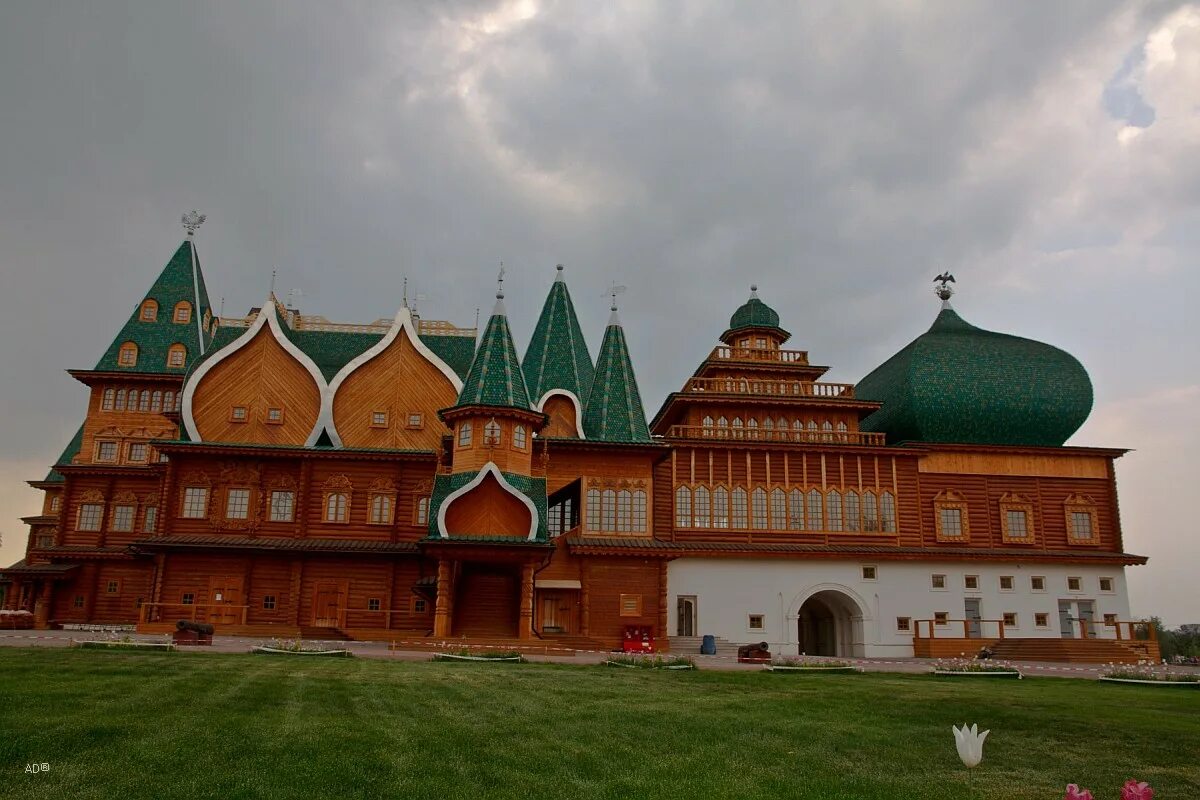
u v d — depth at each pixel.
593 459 44.47
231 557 41.94
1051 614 50.28
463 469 37.91
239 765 10.45
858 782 11.51
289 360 45.28
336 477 43.62
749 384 53.50
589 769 11.37
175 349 55.34
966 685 24.34
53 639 28.44
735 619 46.75
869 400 52.88
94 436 53.50
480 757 11.62
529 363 49.06
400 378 45.59
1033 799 11.14
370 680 18.73
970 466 52.44
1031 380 53.50
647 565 42.91
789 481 49.72
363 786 9.91
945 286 59.69
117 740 11.34
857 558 48.16
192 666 20.12
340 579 42.16
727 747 13.29
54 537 55.22
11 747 10.64
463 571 40.41
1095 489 53.31
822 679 24.30
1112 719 17.72
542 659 29.58
